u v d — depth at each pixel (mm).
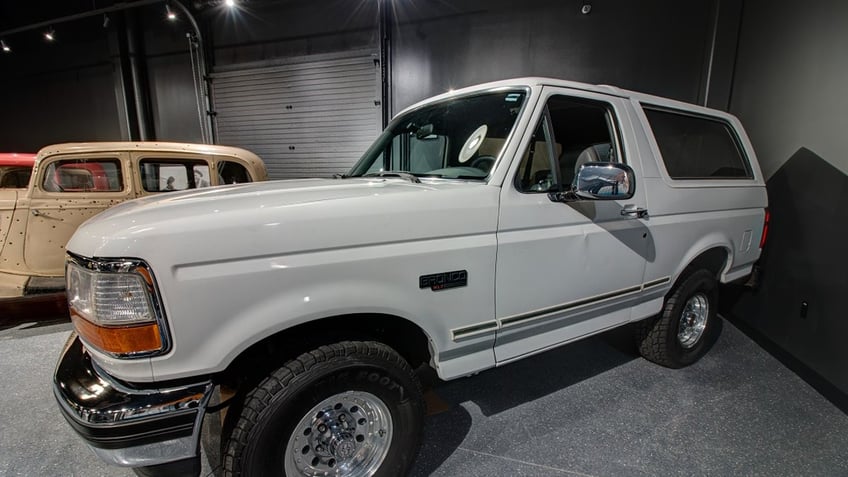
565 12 5309
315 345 1463
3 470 1941
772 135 3533
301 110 7133
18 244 3561
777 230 3287
